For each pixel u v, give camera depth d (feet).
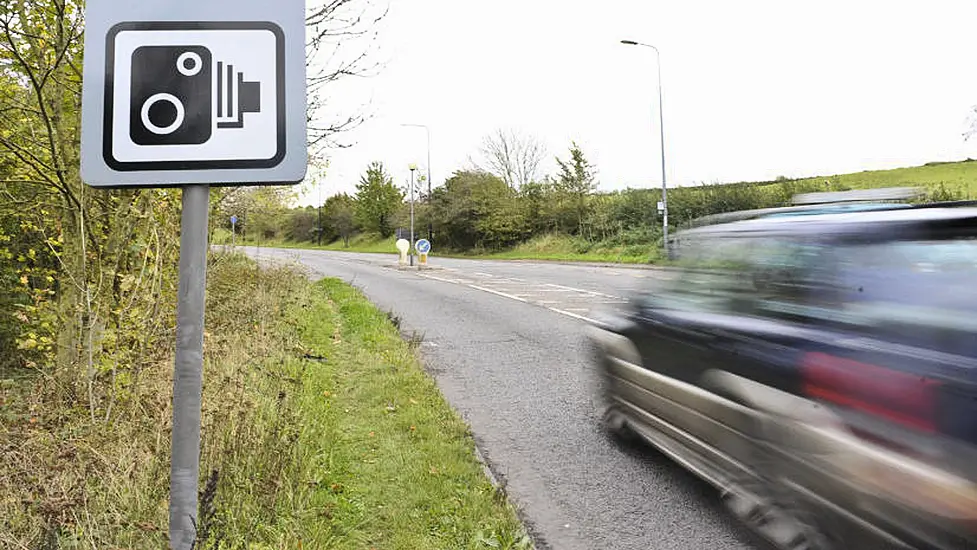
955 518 7.05
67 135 16.63
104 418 14.17
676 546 10.87
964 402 7.27
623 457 14.96
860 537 8.20
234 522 9.58
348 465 13.58
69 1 15.08
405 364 22.81
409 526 10.98
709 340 12.09
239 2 5.11
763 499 10.26
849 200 12.13
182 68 5.03
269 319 28.81
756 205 91.45
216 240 32.42
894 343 8.50
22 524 9.38
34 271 19.79
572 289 53.47
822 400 9.03
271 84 5.12
